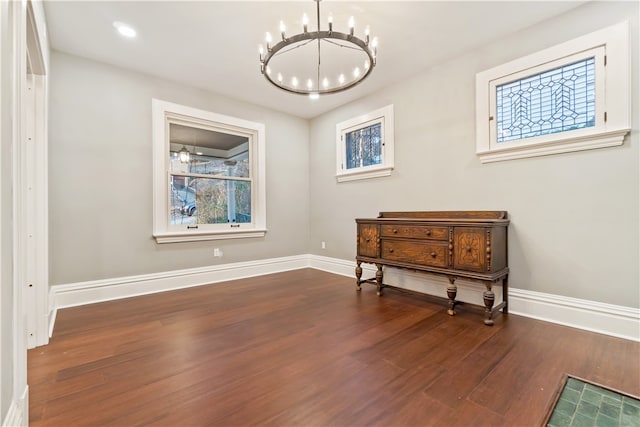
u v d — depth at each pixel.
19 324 1.09
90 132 2.99
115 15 2.32
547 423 1.28
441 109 3.11
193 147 3.76
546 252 2.45
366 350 1.95
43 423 1.28
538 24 2.46
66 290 2.85
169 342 2.08
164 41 2.70
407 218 3.27
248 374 1.67
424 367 1.74
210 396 1.47
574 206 2.31
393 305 2.88
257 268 4.28
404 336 2.16
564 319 2.36
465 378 1.62
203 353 1.92
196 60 3.04
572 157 2.32
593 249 2.23
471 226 2.48
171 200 3.57
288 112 4.59
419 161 3.31
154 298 3.13
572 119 2.32
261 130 4.32
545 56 2.42
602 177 2.19
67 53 2.87
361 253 3.40
